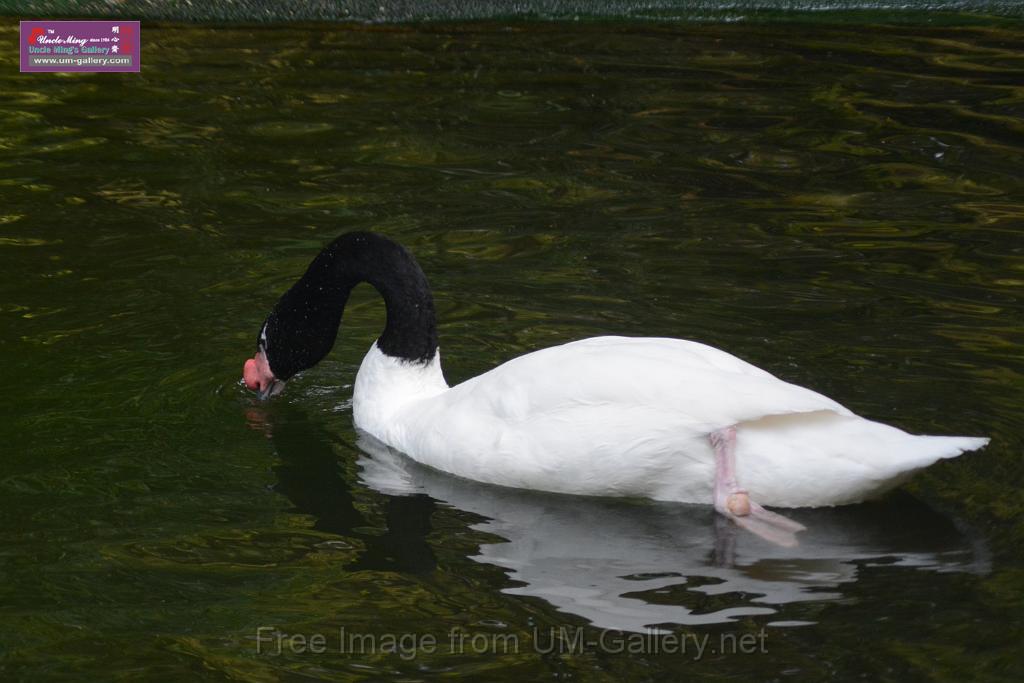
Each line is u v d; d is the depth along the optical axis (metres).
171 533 8.88
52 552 8.59
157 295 12.84
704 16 22.72
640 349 9.56
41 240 14.05
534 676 7.27
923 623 7.63
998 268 13.00
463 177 15.84
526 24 22.30
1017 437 9.79
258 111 18.06
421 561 8.57
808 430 8.89
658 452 9.19
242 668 7.39
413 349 10.64
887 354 11.20
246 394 11.23
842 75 19.41
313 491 9.62
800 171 15.88
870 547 8.53
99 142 16.97
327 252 10.89
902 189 15.24
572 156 16.42
